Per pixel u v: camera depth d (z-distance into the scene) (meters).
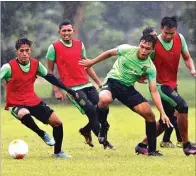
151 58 26.08
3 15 64.94
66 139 34.91
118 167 22.69
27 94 25.16
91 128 28.12
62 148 29.39
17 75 24.94
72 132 40.00
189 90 79.38
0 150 26.58
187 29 69.38
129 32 73.75
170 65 26.06
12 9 65.31
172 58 26.03
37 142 32.31
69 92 25.67
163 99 25.81
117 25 73.62
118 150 28.27
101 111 24.89
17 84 25.02
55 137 25.19
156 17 71.56
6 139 34.34
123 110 58.19
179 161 24.03
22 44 24.92
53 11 69.38
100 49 73.81
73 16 69.38
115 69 24.97
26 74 25.06
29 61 25.14
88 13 71.25
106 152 27.45
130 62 24.61
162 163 23.53
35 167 22.69
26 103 25.08
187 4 68.50
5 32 64.88
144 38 24.20
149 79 24.45
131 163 23.52
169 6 70.00
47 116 25.02
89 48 73.38
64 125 44.97
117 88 24.81
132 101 24.81
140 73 24.58
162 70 26.08
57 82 25.55
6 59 64.31
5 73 24.89
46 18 69.12
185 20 68.50
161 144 29.66
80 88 28.45
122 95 24.86
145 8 71.81
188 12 68.44
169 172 21.75
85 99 28.05
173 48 26.05
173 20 25.80
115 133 38.47
